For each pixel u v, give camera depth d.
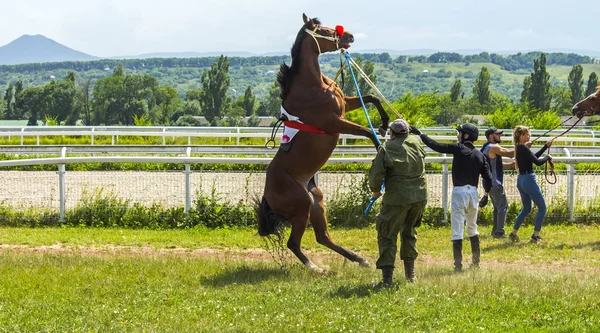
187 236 10.70
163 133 23.09
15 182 16.33
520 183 10.27
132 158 11.75
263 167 16.89
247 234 10.91
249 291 6.96
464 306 6.08
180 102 112.44
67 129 27.31
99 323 5.79
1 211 11.89
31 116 95.44
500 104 84.12
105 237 10.54
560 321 5.61
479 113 80.94
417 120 32.06
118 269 7.96
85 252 9.50
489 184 8.39
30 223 11.72
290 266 8.33
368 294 6.71
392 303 6.24
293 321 5.74
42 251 9.48
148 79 106.69
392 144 7.11
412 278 7.32
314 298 6.55
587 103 12.10
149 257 8.90
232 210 11.70
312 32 8.26
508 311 5.94
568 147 23.22
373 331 5.41
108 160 11.77
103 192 14.48
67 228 11.45
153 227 11.56
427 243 10.16
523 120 34.34
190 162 11.68
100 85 99.06
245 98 101.62
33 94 94.81
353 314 5.87
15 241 10.15
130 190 14.78
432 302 6.23
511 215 11.97
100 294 6.87
